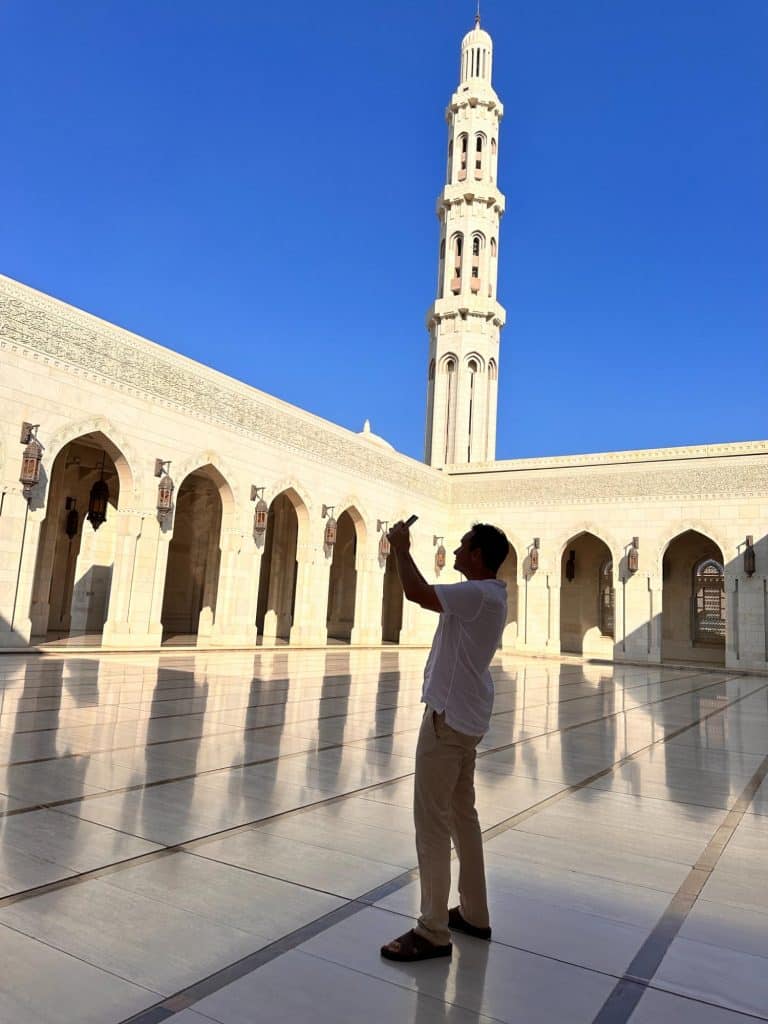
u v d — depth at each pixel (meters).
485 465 30.73
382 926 3.06
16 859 3.61
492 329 36.75
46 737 6.63
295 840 4.10
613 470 27.84
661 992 2.61
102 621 25.53
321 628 24.56
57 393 16.75
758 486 25.12
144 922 3.00
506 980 2.67
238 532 21.61
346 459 25.95
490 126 38.47
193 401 20.34
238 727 7.71
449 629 3.08
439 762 2.96
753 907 3.42
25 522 16.03
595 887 3.61
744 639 24.53
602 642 29.59
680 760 7.01
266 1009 2.40
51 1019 2.28
